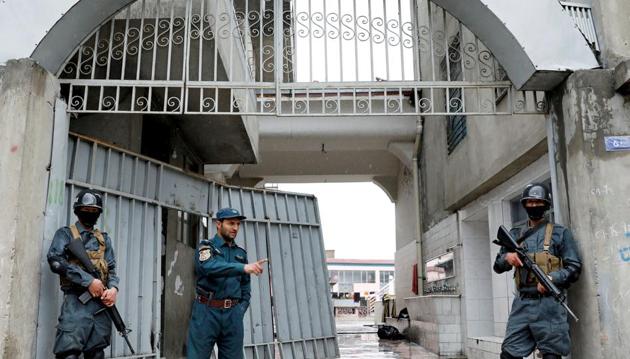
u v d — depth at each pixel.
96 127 7.05
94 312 4.13
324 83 4.97
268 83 4.97
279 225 8.18
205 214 7.27
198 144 9.45
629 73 4.40
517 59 4.80
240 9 8.83
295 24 5.02
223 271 4.56
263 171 18.66
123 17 5.70
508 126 7.69
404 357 10.52
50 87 4.54
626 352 4.20
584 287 4.46
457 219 11.09
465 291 10.55
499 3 4.72
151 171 6.33
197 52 6.28
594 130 4.56
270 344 7.48
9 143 4.18
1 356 3.86
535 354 6.66
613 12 4.80
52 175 4.53
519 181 8.09
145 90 7.26
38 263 4.30
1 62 4.45
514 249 4.45
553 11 4.79
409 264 16.69
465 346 10.47
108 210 5.57
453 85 5.04
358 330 22.84
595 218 4.42
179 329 7.83
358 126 14.56
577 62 4.70
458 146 10.54
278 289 7.82
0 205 4.08
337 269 59.03
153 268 6.19
